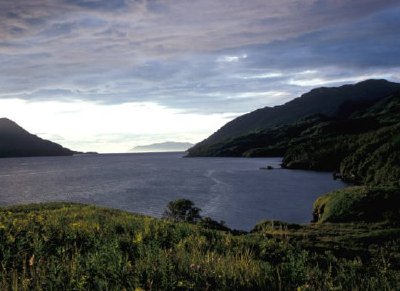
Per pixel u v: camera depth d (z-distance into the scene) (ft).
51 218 56.85
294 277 28.22
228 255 34.63
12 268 27.37
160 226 48.88
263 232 79.05
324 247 67.51
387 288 30.14
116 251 30.27
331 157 528.22
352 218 111.96
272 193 287.89
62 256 30.78
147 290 23.39
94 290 23.40
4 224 41.32
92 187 359.05
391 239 77.56
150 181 402.93
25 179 481.05
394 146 354.74
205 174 483.51
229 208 221.87
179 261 30.07
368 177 347.15
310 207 224.33
